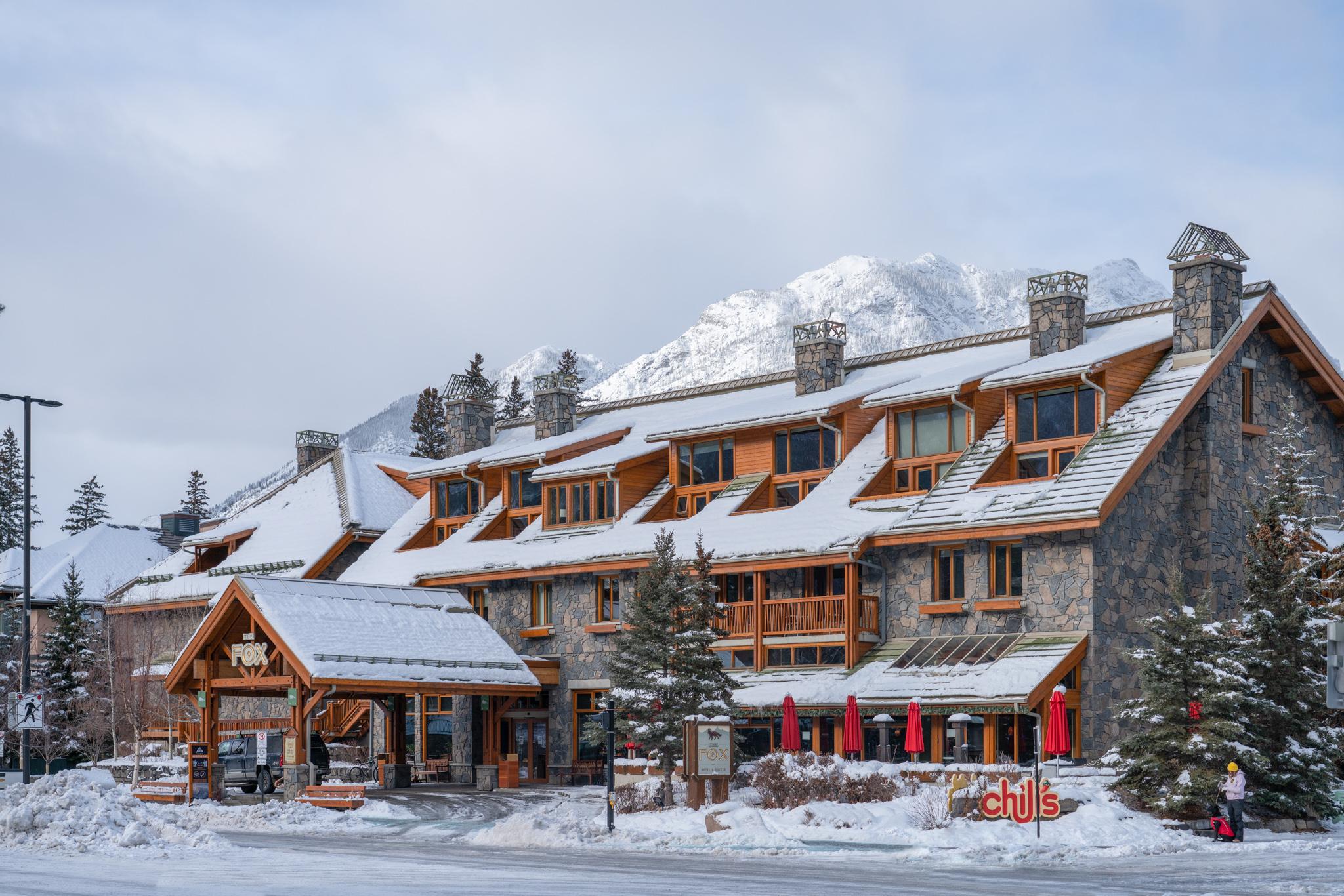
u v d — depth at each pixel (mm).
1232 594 42781
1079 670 39781
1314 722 35188
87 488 134625
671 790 37656
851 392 50438
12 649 68188
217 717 45938
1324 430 47812
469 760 52531
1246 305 45094
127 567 85375
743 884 22109
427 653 46250
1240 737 32906
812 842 30219
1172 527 42562
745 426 50688
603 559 50156
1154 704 33531
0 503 124625
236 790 49500
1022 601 41281
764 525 47188
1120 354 42844
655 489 54375
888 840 30094
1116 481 39656
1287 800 33469
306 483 70188
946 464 46438
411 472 63219
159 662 64500
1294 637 35281
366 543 64188
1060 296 47094
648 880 22734
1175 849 28422
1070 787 32844
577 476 54531
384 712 55594
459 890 21156
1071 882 22547
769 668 46000
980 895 20625
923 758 41656
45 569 83312
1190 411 43250
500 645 49312
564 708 51750
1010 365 46906
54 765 62562
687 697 37781
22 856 27188
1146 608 41312
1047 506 40344
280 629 43406
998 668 39656
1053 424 44062
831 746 43625
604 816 35219
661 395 63406
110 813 31031
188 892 20797
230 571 64875
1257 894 20766
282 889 21219
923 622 43781
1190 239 44594
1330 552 41375
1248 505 37594
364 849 29781
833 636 44500
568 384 64375
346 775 49094
